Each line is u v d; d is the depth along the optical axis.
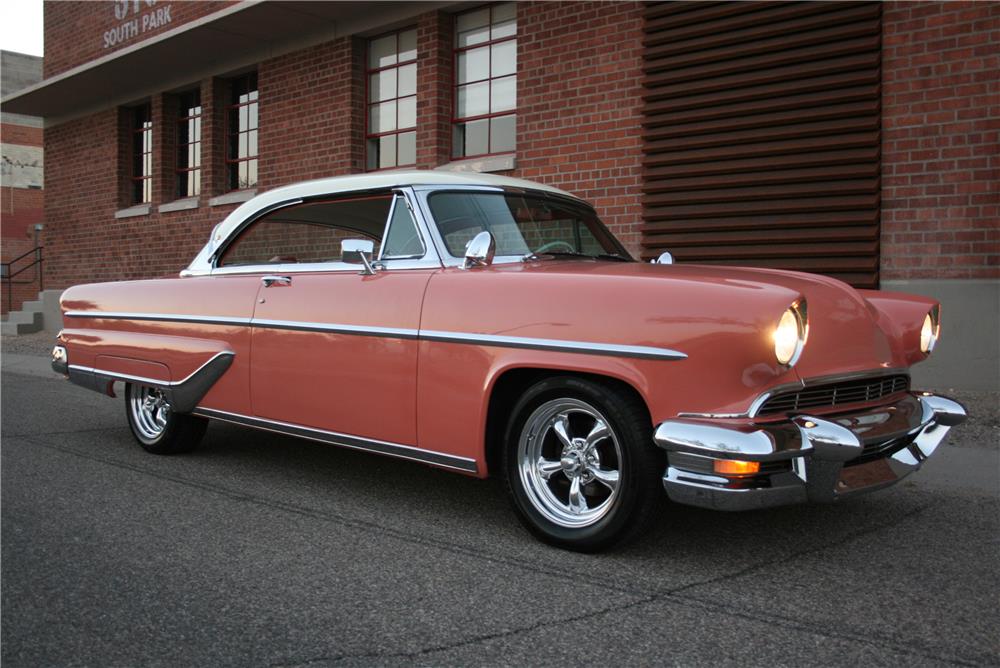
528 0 8.77
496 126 9.34
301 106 11.05
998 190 6.28
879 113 6.76
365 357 3.88
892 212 6.71
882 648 2.49
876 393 3.38
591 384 3.19
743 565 3.20
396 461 5.05
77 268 15.04
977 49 6.33
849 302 3.37
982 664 2.39
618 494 3.16
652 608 2.78
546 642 2.52
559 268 3.60
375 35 10.45
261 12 10.12
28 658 2.40
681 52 7.76
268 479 4.56
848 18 6.81
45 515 3.84
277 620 2.67
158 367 4.92
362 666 2.36
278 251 4.64
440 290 3.67
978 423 5.48
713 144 7.57
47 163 15.70
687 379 2.96
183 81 12.84
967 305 6.41
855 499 4.16
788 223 7.15
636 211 8.05
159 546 3.41
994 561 3.27
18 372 9.66
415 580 3.03
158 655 2.42
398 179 4.06
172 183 13.46
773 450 2.77
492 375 3.42
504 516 3.87
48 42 15.38
